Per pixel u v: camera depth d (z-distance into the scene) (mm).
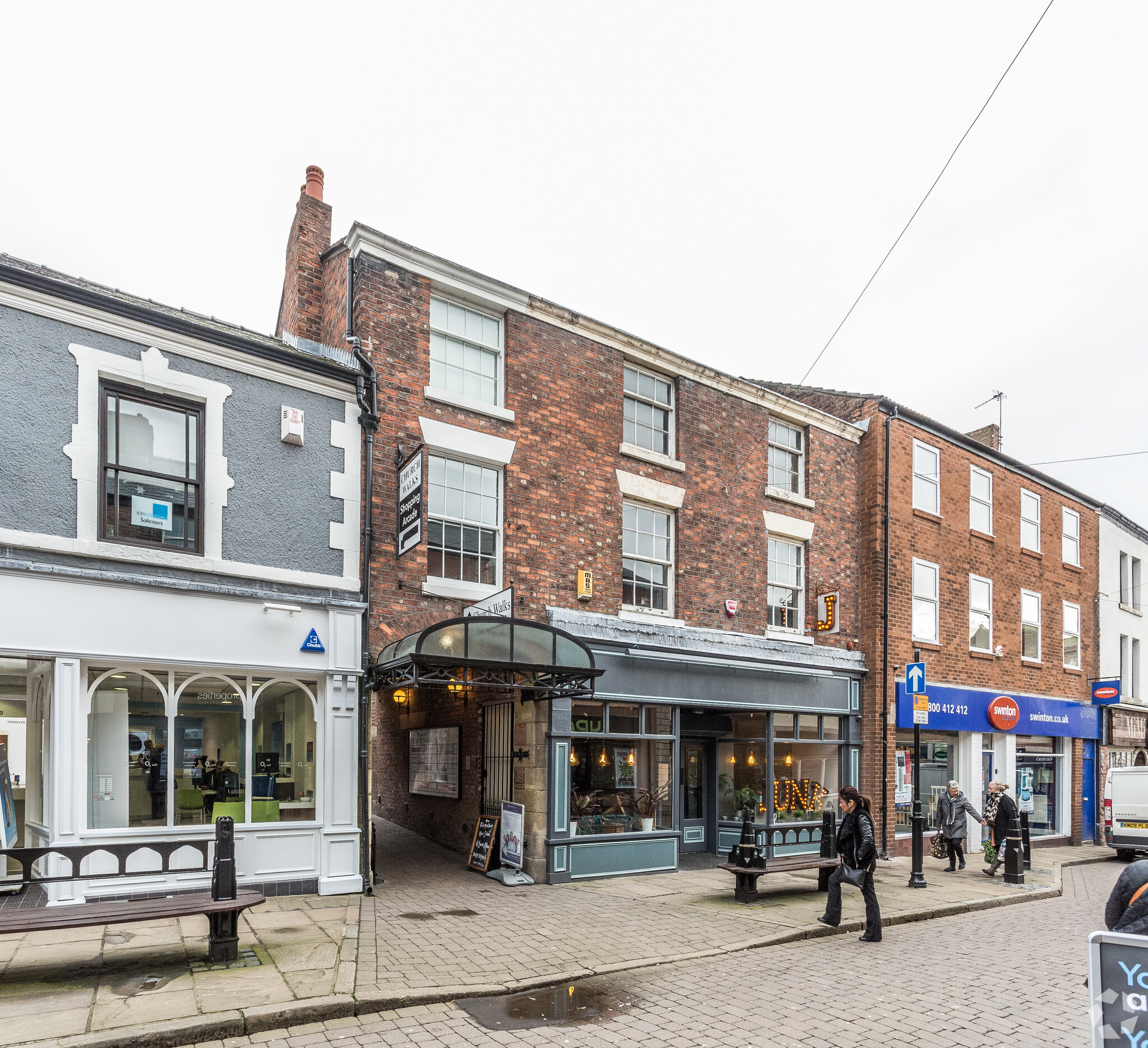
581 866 11289
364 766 9805
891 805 15844
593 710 11898
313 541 9773
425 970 6785
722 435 14445
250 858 8961
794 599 15523
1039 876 14242
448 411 11070
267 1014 5609
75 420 8273
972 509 19125
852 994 6773
